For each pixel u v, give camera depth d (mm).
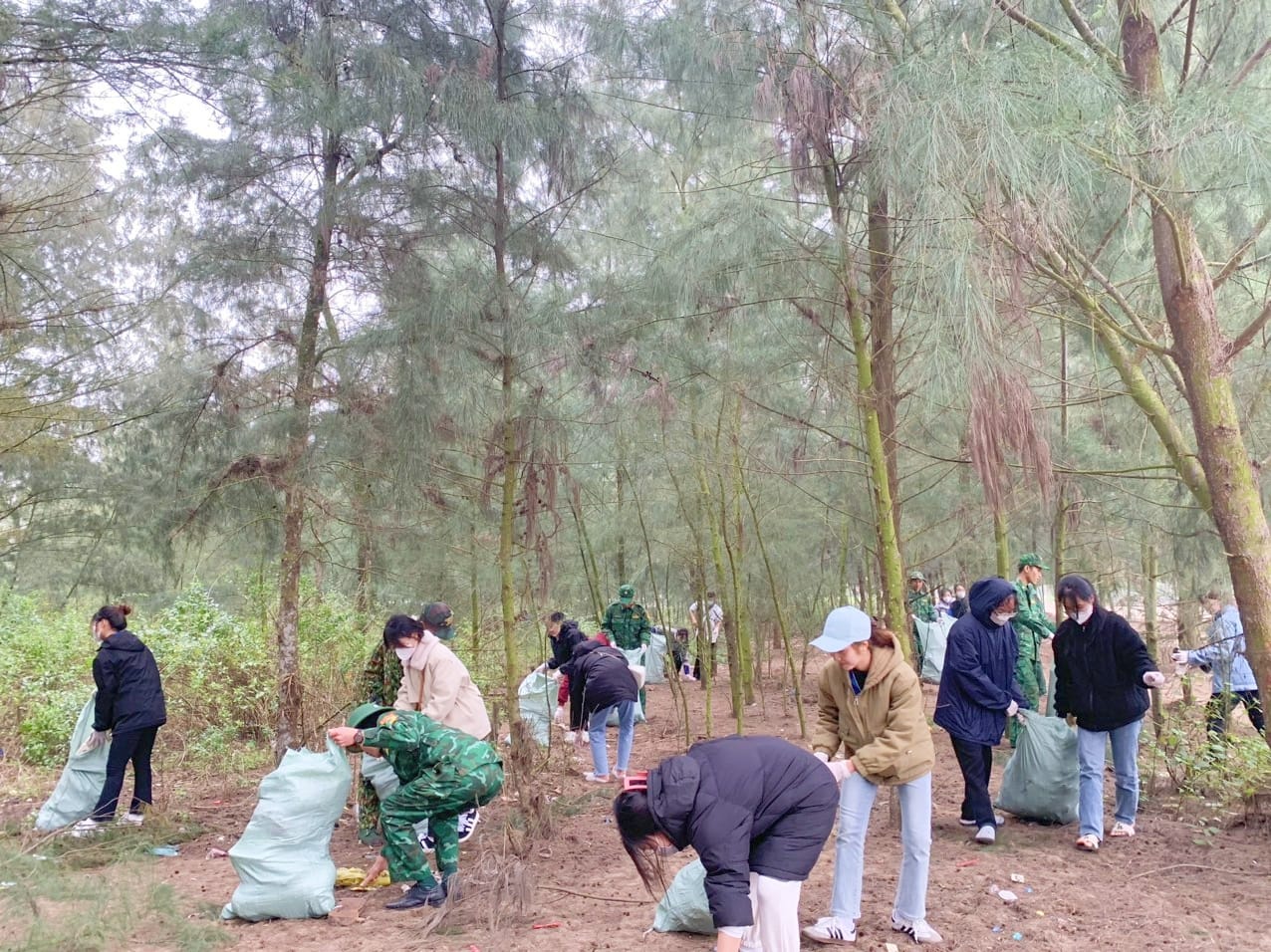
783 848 3408
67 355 7742
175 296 7133
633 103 6973
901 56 5113
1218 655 6750
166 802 6895
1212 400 4754
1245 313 6375
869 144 4945
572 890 4953
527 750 6273
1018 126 4016
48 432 8312
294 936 4379
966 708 5590
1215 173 4211
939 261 3859
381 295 6871
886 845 5559
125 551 8477
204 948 4125
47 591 12117
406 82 6117
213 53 5707
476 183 6766
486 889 4609
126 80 5773
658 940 4148
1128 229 5133
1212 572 7715
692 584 11328
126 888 4355
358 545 7906
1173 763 6359
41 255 8945
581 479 8383
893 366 6180
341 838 6297
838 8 5359
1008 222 4020
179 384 6973
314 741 7699
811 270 5977
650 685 13984
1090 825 5383
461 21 6805
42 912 4043
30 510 8781
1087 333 5820
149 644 9180
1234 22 4996
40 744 8664
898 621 5918
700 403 7543
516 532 7391
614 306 6574
